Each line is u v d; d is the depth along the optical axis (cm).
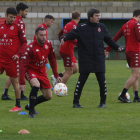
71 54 3056
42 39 1966
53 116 2066
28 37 7956
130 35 2561
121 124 1850
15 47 2256
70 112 2198
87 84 3712
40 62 2028
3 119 1975
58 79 2111
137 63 2569
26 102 2625
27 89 3375
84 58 2325
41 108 2342
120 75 4659
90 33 2306
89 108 2348
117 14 8106
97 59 2322
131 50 2570
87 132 1677
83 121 1920
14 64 2250
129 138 1574
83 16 8038
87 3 8038
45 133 1655
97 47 2312
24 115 2098
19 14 2608
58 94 2366
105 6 8081
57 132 1675
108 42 2375
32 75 2023
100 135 1623
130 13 8138
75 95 2384
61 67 5906
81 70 2347
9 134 1634
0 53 2253
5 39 2236
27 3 7912
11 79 2262
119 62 7294
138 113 2162
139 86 3572
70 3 8012
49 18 3139
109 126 1803
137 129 1741
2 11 7769
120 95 2602
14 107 2255
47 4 7969
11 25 2242
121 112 2195
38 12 7956
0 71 2267
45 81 2056
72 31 2308
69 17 8025
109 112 2198
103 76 2359
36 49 1989
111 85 3638
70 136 1602
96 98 2797
